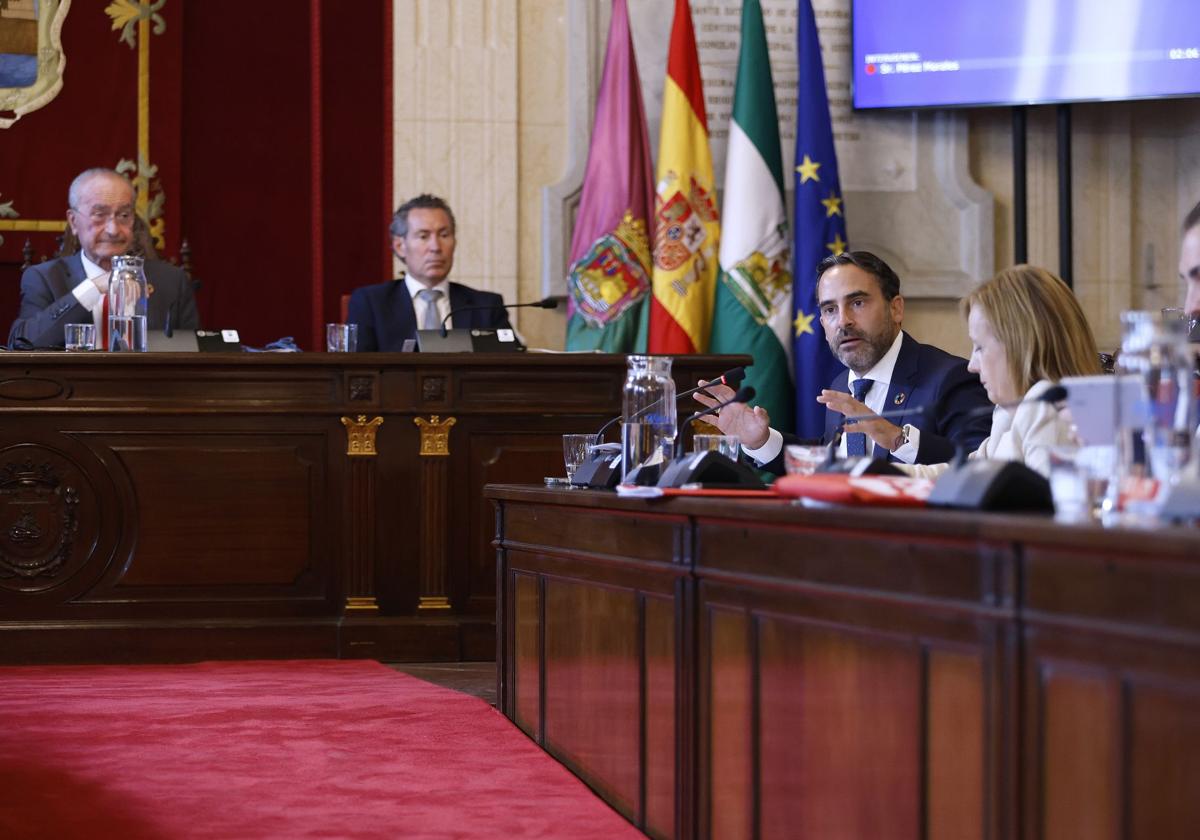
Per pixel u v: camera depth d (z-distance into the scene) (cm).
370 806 312
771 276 760
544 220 800
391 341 648
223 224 795
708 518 265
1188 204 832
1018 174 793
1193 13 770
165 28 788
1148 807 162
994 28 786
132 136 785
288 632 557
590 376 575
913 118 820
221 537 557
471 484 569
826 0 816
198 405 555
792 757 236
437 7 798
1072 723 174
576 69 804
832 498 228
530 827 295
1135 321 210
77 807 311
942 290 820
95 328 583
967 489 215
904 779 205
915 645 203
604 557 323
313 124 796
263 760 361
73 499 550
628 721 307
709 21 805
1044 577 179
